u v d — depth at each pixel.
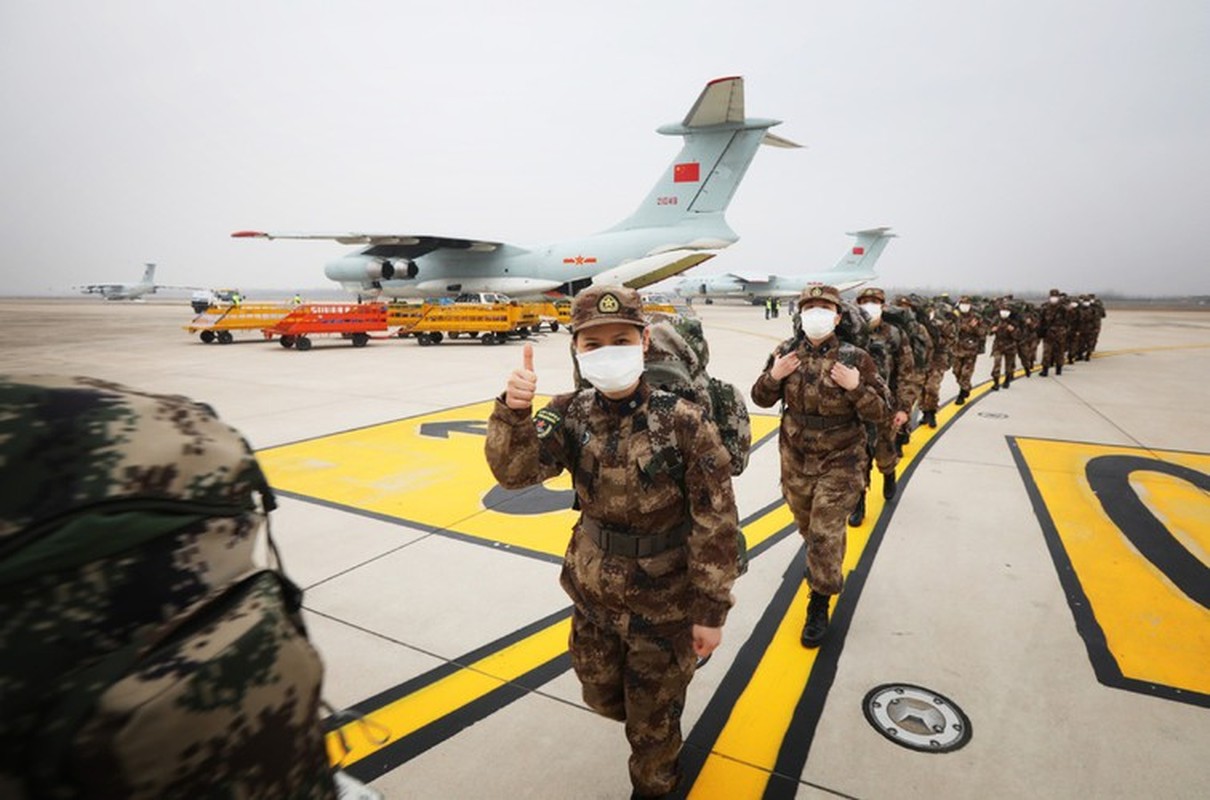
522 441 1.82
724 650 3.02
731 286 56.31
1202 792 2.10
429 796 2.10
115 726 0.64
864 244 55.44
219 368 13.38
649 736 1.89
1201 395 10.65
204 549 0.86
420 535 4.44
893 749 2.32
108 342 20.42
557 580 3.74
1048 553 4.13
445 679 2.76
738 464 2.29
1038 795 2.09
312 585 3.67
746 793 2.11
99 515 0.72
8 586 0.65
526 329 21.33
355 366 13.90
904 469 6.16
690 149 24.61
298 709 0.88
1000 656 2.93
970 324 9.41
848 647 3.03
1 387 0.77
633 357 1.72
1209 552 4.16
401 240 23.80
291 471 5.97
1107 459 6.51
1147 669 2.81
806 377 3.28
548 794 2.12
